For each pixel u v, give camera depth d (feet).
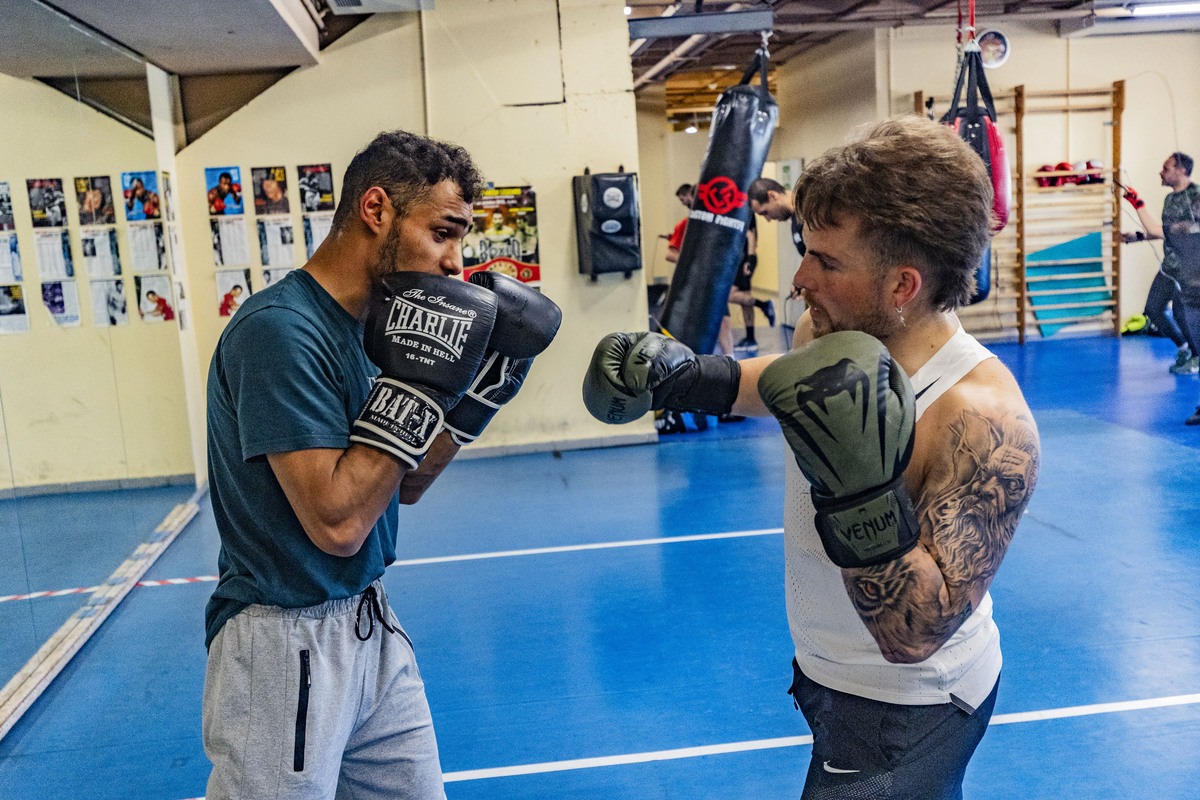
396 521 4.66
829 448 2.90
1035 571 11.00
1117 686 8.21
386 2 15.81
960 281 3.25
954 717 3.51
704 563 11.73
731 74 40.81
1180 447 16.28
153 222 15.08
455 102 17.28
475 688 8.70
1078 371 24.11
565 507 14.49
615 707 8.25
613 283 17.95
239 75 17.03
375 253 4.11
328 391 3.81
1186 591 10.21
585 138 17.54
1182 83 28.86
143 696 8.85
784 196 16.51
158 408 14.39
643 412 4.35
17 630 9.05
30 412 9.91
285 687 3.95
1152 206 29.50
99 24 12.76
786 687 8.45
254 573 3.99
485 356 4.40
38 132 10.81
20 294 10.01
